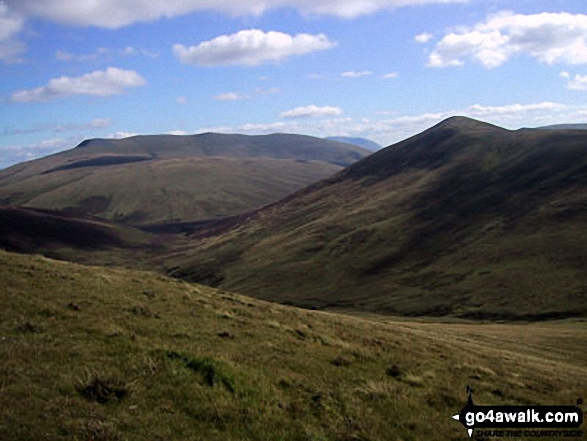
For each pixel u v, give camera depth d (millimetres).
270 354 19203
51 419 10336
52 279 25672
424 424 14883
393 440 13367
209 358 15359
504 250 121312
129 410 11594
